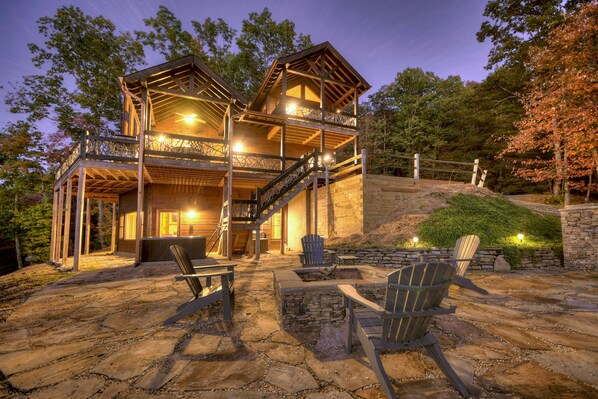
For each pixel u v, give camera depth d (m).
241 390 2.12
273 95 16.44
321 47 14.81
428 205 9.97
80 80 21.88
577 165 10.95
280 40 27.73
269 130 15.77
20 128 21.47
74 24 21.31
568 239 7.59
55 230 11.91
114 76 22.08
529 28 15.13
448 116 24.28
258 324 3.53
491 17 17.05
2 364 2.58
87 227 13.35
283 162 12.93
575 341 2.97
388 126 26.95
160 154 9.41
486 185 21.48
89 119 22.08
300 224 13.94
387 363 2.50
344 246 8.98
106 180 10.85
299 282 3.68
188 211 13.34
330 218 12.08
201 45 27.25
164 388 2.16
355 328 2.67
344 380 2.24
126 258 11.19
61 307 4.38
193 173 10.91
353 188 10.57
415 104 24.06
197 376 2.33
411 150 24.14
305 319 3.43
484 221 9.17
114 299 4.81
